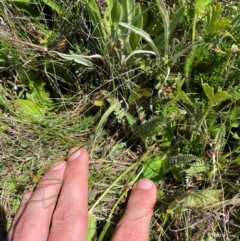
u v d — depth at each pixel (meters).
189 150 0.15
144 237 0.14
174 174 0.15
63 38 0.16
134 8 0.14
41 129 0.16
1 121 0.16
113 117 0.16
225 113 0.14
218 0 0.15
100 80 0.16
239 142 0.15
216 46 0.14
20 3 0.16
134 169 0.15
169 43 0.15
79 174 0.15
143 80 0.15
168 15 0.14
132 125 0.15
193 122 0.14
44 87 0.17
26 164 0.16
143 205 0.14
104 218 0.15
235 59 0.14
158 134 0.15
